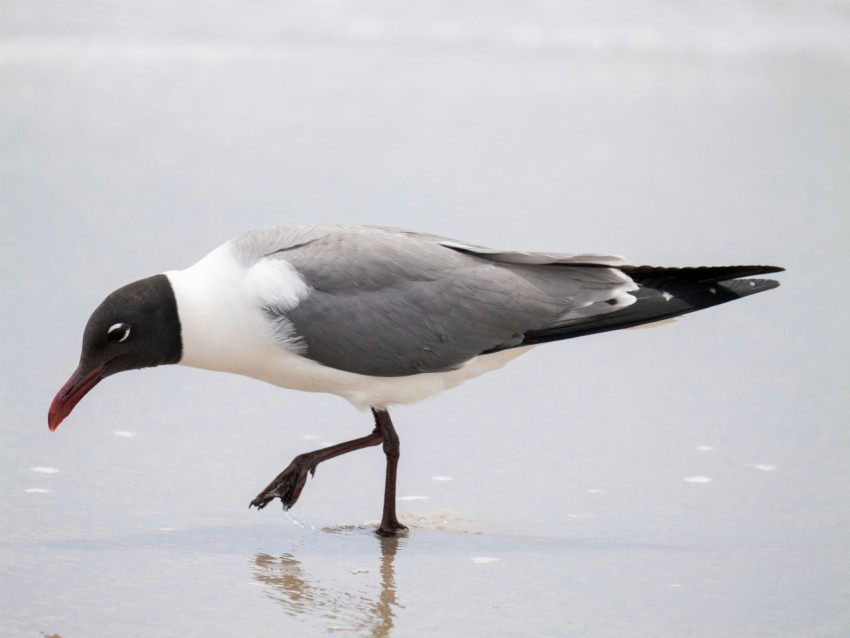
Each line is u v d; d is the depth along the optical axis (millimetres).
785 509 11328
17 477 11430
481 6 34250
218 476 11867
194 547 10219
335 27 31797
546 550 10398
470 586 9656
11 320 15547
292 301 10570
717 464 12445
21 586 9219
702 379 15055
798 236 20016
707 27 33531
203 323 10539
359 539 10617
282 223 19391
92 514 10766
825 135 25812
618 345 16344
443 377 11047
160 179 21297
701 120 26516
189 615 8906
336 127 24734
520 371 15344
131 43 29516
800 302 17578
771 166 23844
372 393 10984
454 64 29578
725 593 9555
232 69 28094
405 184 21609
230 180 21406
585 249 18719
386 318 10719
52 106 24844
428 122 25438
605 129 25672
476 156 23484
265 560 10031
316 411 13789
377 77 28188
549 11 34125
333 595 9398
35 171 21359
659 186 22359
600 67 29969
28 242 18266
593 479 12070
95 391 14000
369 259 10828
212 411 13609
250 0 33250
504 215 20172
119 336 10453
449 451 12781
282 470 11859
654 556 10281
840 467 12352
